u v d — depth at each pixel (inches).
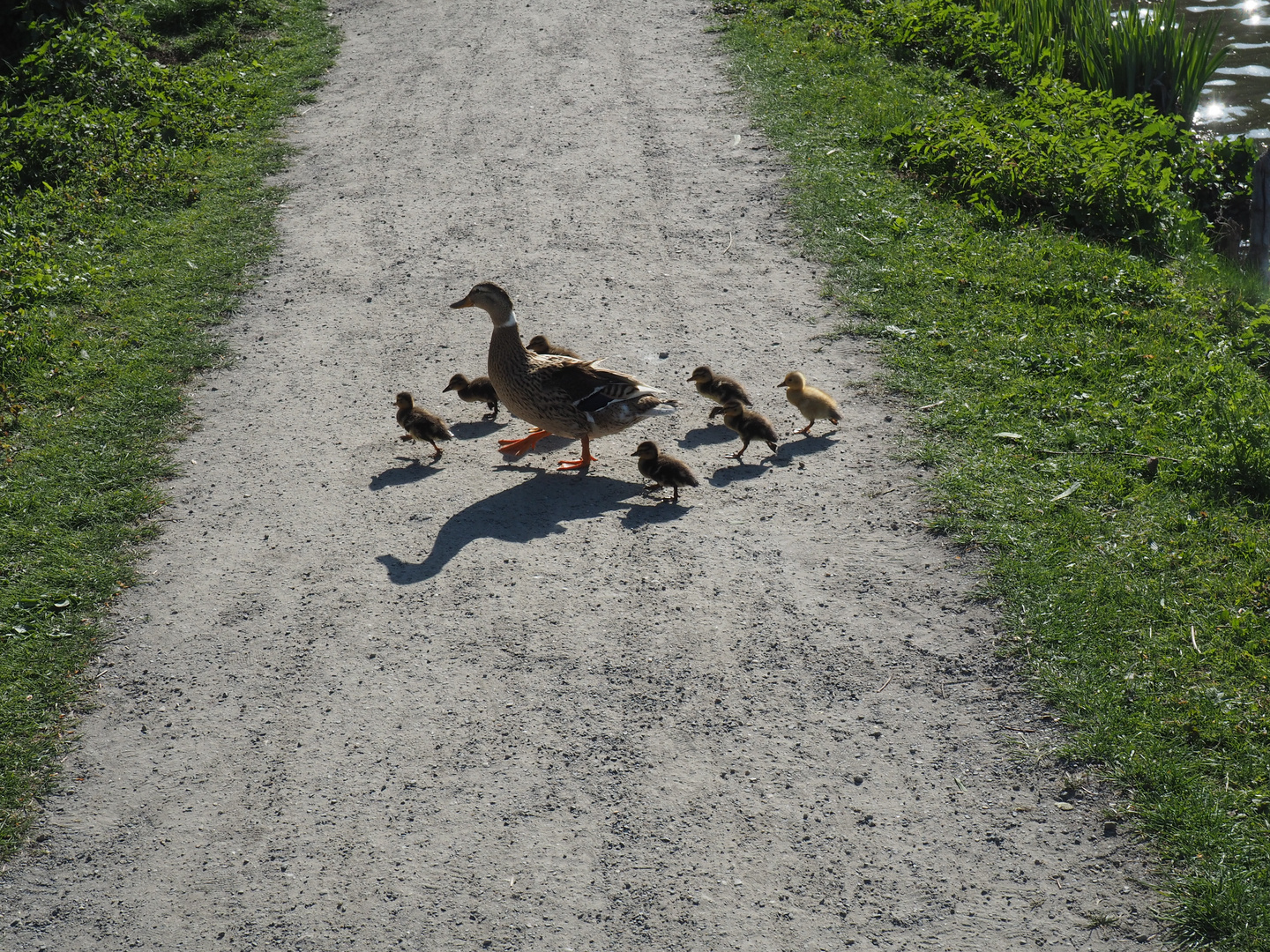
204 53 420.5
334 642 273.6
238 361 308.8
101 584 278.8
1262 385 296.0
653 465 285.0
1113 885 255.4
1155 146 356.2
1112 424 290.0
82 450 293.7
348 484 290.0
